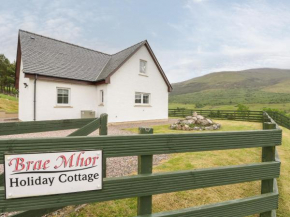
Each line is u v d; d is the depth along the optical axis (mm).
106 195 1267
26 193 1091
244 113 17609
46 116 11375
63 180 1159
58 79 11750
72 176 1178
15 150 1070
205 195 3217
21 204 1086
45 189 1125
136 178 1345
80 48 15820
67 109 12281
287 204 3098
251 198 1789
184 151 1499
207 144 1576
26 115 11836
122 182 1307
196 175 1541
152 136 1389
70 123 2816
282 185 3795
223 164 4852
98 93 13547
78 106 12836
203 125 11594
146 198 1418
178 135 1473
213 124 11797
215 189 3428
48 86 11438
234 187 3541
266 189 1917
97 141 1240
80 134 2371
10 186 1061
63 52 14102
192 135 1521
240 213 1724
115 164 4828
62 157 1150
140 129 1442
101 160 1248
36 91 10984
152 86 15516
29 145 1094
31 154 1086
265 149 1900
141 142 1358
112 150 1282
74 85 12625
